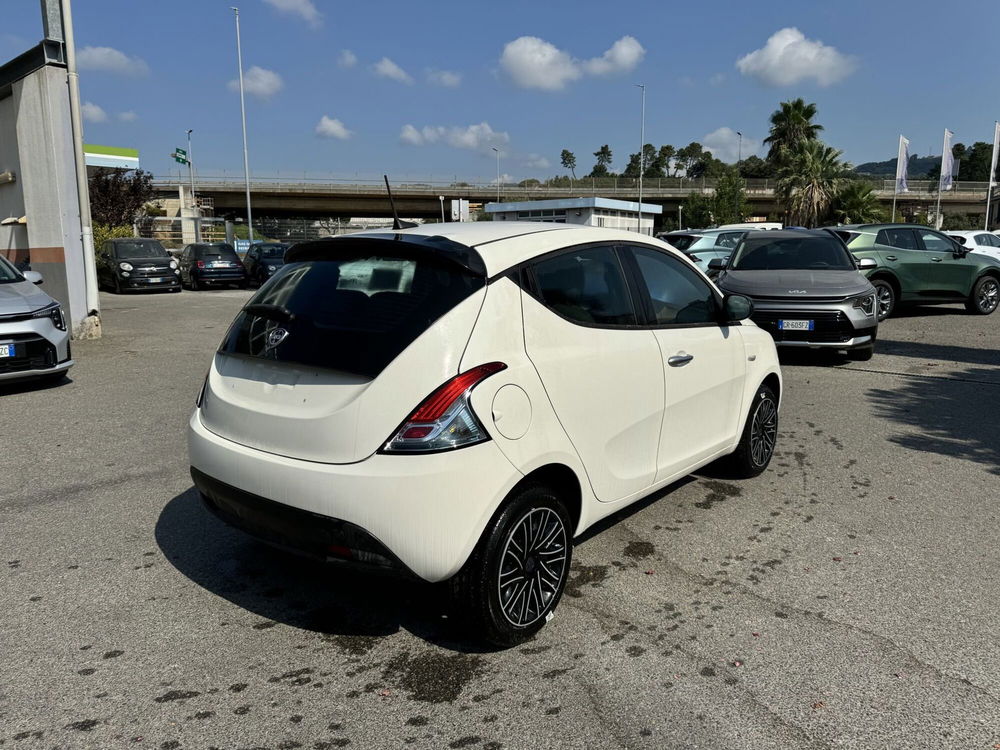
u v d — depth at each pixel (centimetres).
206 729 261
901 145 4966
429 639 318
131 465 547
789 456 569
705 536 423
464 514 280
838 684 284
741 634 320
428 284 302
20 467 542
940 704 272
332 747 251
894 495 486
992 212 6488
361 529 277
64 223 1149
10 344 740
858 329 890
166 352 1053
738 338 465
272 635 321
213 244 2547
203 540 418
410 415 278
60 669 296
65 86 1131
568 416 322
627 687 283
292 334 313
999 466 543
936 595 354
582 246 357
